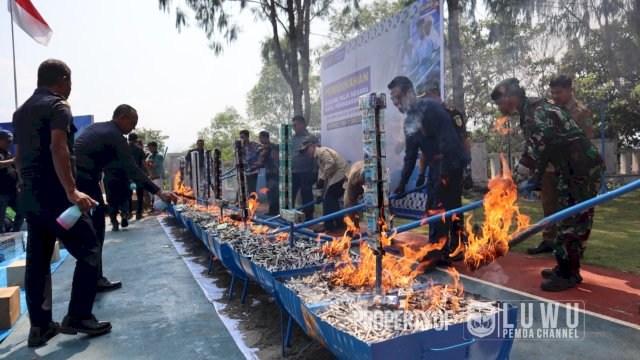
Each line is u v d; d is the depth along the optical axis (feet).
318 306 7.55
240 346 9.82
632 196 31.78
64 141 9.99
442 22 18.25
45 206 10.36
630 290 11.99
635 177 33.01
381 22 22.90
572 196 12.02
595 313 10.54
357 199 20.81
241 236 14.47
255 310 12.11
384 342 5.90
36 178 10.30
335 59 28.60
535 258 16.11
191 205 26.55
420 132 16.12
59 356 9.96
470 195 29.48
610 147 29.45
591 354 8.60
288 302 8.68
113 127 13.47
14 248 22.63
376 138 8.26
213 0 39.65
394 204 22.31
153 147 38.11
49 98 10.20
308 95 43.42
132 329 11.32
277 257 11.25
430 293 7.95
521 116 12.81
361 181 20.25
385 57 22.72
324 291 8.42
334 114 29.14
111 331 11.23
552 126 11.60
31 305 10.64
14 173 24.95
